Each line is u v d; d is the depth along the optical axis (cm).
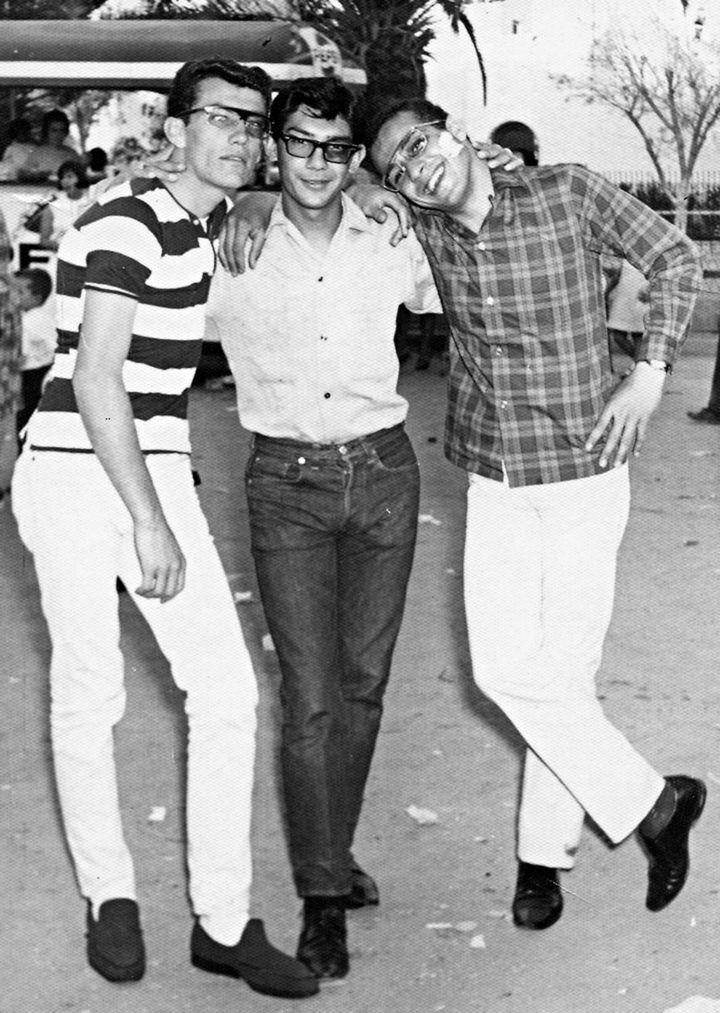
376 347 408
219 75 373
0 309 744
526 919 431
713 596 736
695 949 420
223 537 838
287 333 402
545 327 396
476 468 413
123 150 1473
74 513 382
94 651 391
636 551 819
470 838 486
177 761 545
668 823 426
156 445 385
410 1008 395
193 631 389
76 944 427
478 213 391
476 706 594
